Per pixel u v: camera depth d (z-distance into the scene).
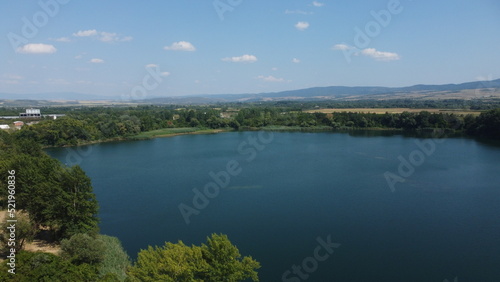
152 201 72.88
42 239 52.81
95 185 84.31
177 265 30.73
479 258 49.47
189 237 55.69
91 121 162.38
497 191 76.62
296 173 94.00
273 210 67.31
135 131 163.25
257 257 49.59
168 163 107.88
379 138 150.62
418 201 71.25
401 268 47.03
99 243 43.59
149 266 30.80
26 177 53.31
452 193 75.88
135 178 90.56
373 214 64.94
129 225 60.69
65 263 35.97
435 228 58.78
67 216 50.81
